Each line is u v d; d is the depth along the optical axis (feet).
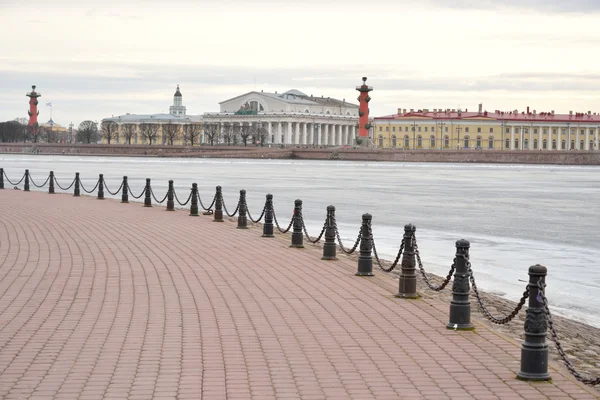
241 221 97.81
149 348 37.50
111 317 44.19
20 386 31.53
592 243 98.17
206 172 315.78
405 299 51.67
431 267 74.79
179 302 48.88
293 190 201.98
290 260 69.21
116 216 112.16
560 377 34.30
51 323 42.55
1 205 129.80
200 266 64.34
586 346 42.80
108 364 34.71
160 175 280.72
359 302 50.26
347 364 35.50
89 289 52.90
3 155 615.57
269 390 31.48
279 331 41.57
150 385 31.86
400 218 128.26
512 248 92.32
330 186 223.71
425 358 36.81
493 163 601.21
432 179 288.92
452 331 42.45
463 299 42.98
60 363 34.81
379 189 214.48
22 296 50.21
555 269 76.54
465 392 31.76
